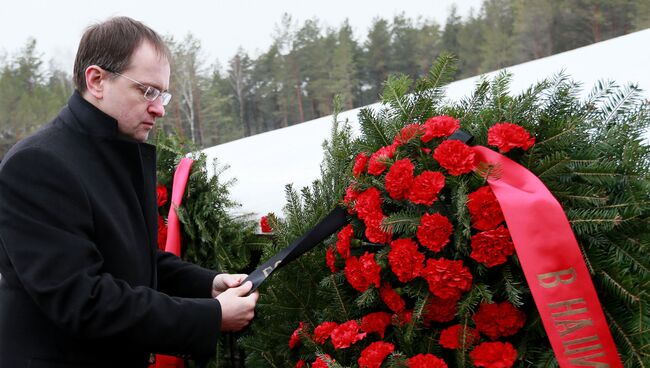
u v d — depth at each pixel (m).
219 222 2.29
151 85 1.48
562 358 1.26
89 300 1.31
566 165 1.42
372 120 1.69
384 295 1.51
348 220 1.68
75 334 1.33
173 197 2.32
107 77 1.46
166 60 1.54
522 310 1.42
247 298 1.56
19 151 1.37
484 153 1.47
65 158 1.40
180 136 2.56
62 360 1.42
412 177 1.46
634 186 1.38
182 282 1.80
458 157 1.42
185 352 1.44
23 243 1.32
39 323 1.42
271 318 1.85
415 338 1.49
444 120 1.53
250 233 2.36
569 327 1.27
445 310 1.43
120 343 1.39
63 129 1.47
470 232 1.41
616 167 1.41
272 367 1.78
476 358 1.36
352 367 1.51
